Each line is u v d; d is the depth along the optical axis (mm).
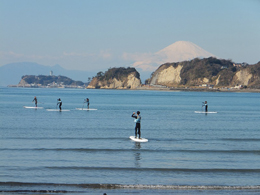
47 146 37875
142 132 50969
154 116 82000
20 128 53562
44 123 61219
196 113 93438
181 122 67438
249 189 25578
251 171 29406
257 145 40688
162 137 46062
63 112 88625
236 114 91250
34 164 30234
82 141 41500
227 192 24938
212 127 59000
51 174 27703
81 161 31594
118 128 55000
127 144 39844
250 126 61219
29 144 38969
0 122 62219
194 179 27297
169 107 122562
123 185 25531
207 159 33188
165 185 25625
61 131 50531
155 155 34406
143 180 26844
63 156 33250
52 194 23984
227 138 46125
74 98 192125
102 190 24844
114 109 106000
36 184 25484
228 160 32906
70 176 27359
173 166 30500
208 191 25078
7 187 24875
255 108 121188
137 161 31938
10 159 31734
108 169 29297
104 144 39656
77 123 61875
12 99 167875
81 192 24359
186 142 42250
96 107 115625
